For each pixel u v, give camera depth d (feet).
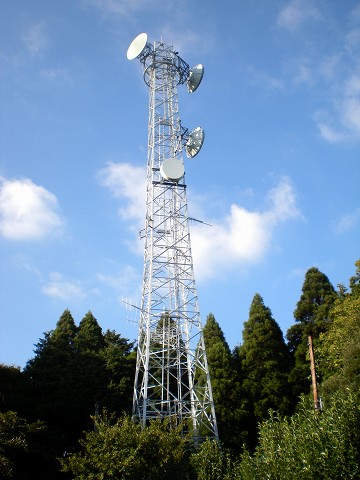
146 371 109.70
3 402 119.24
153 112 140.36
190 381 118.21
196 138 139.64
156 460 78.07
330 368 126.11
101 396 137.80
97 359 148.15
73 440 129.29
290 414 143.54
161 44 146.61
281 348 165.17
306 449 54.49
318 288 174.60
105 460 75.82
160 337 122.52
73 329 180.34
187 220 129.70
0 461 92.58
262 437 63.87
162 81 144.66
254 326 168.76
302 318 171.73
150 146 137.39
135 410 112.16
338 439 53.93
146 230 127.95
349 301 129.59
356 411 56.59
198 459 83.25
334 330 126.62
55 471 112.37
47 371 137.39
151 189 131.85
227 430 138.10
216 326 179.83
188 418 112.27
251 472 62.18
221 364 155.53
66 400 131.13
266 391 148.15
